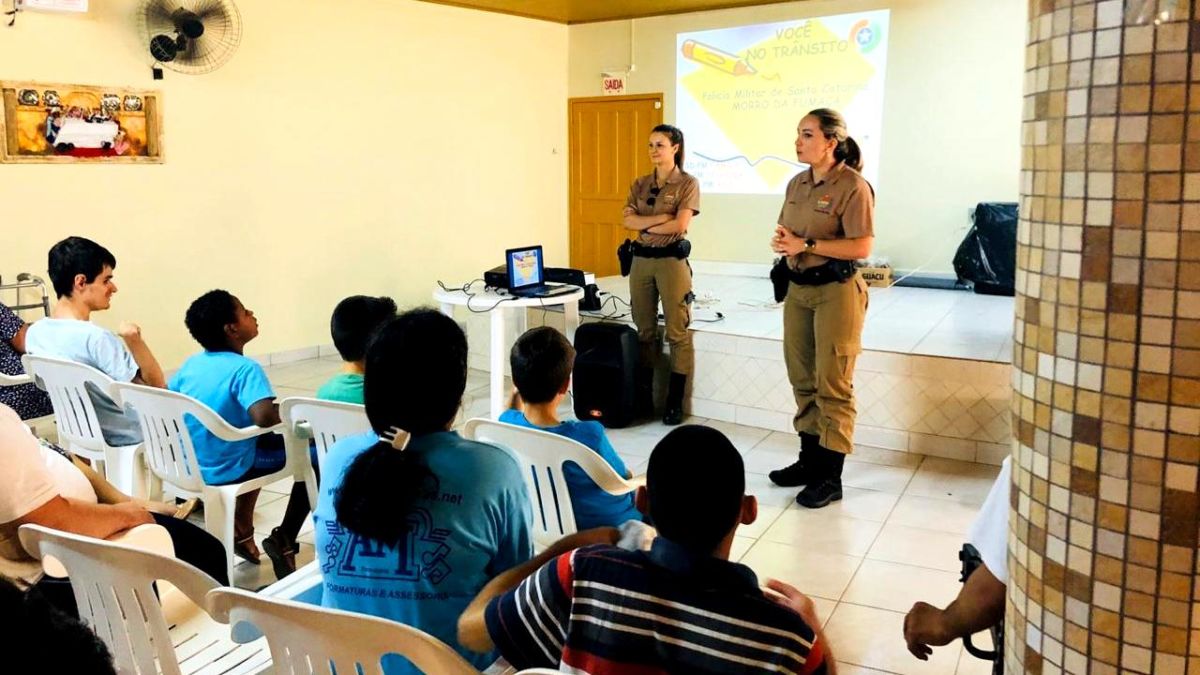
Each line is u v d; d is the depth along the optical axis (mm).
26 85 4938
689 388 4957
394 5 6867
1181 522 781
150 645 1553
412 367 1481
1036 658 913
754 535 3363
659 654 1126
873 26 6965
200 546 2225
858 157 3562
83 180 5254
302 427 2721
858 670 2459
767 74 7484
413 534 1467
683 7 7656
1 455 1756
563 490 2260
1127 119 757
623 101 8258
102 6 5219
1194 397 759
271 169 6219
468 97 7566
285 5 6148
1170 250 752
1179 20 723
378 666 1239
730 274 7914
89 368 2816
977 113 6676
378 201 6965
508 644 1246
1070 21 796
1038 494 890
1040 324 866
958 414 4180
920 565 3100
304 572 1955
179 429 2686
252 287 6215
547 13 7902
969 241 6387
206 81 5773
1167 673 813
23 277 4785
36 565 1818
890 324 5129
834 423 3641
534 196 8367
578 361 4754
